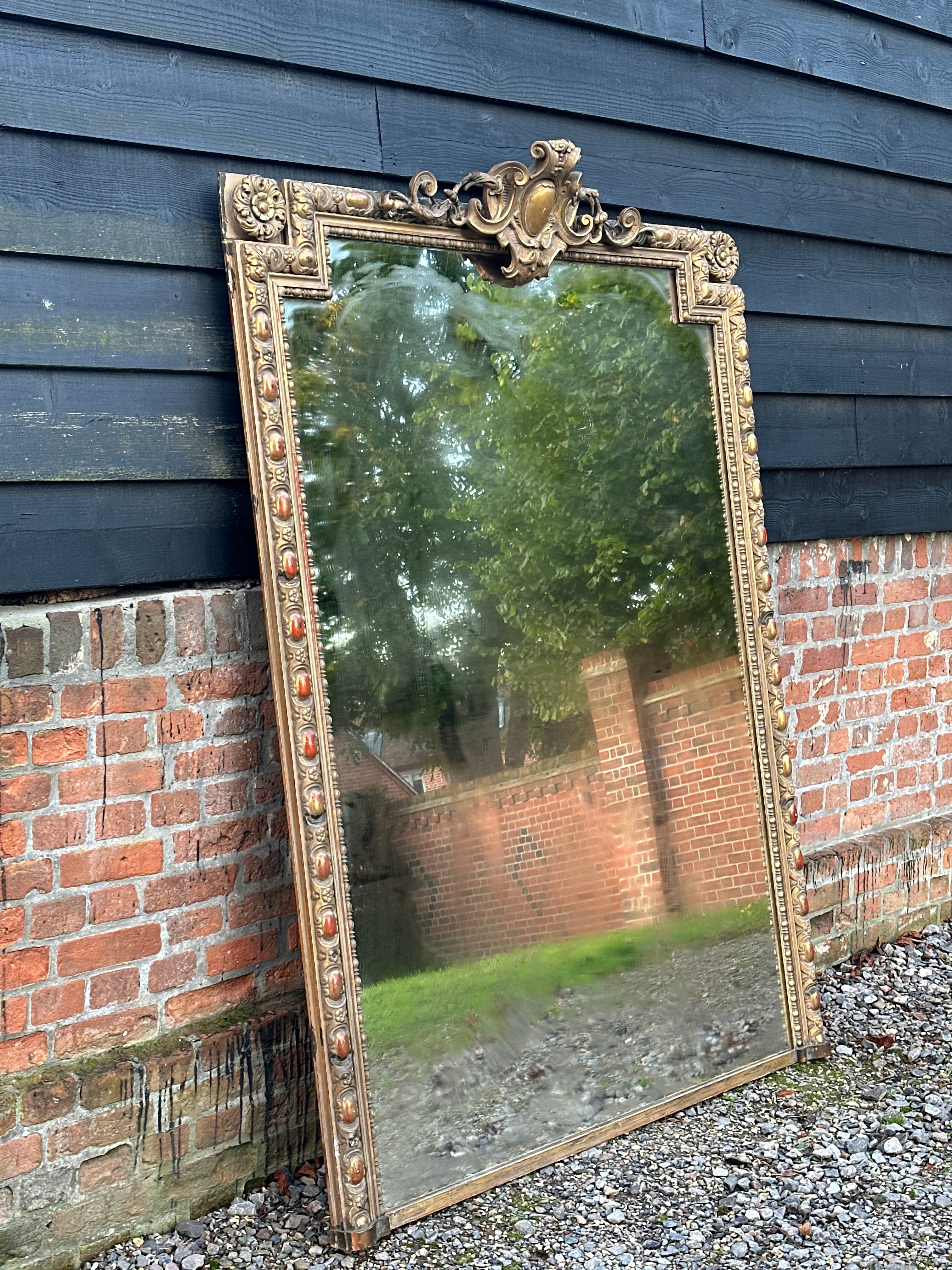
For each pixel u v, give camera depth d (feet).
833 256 12.51
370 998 8.21
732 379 10.77
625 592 10.02
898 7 12.75
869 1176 8.95
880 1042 11.12
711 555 10.61
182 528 8.32
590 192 9.65
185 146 8.05
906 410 13.51
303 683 7.99
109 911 8.09
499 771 9.09
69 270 7.68
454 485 8.97
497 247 9.16
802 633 12.61
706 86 11.13
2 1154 7.52
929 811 14.17
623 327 10.07
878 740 13.52
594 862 9.61
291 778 8.00
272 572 7.99
